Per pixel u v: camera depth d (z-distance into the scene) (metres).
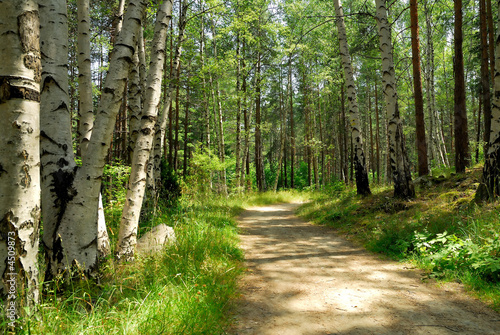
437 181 9.12
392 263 4.77
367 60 20.69
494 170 5.83
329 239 7.03
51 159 3.14
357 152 10.88
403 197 8.28
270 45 20.11
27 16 2.15
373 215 7.98
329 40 19.77
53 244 3.06
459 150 9.50
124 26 3.51
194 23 14.47
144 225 6.38
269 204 18.11
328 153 28.34
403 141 8.47
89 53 4.50
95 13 9.89
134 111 7.46
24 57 2.14
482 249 3.89
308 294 3.58
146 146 4.23
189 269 3.73
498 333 2.52
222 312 3.03
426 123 22.91
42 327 2.23
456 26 9.77
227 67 16.50
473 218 5.16
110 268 3.52
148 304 2.72
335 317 2.94
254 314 3.04
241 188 18.06
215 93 17.88
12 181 2.12
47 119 3.18
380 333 2.60
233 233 7.09
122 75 3.41
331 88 22.33
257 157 27.17
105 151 3.31
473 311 2.93
